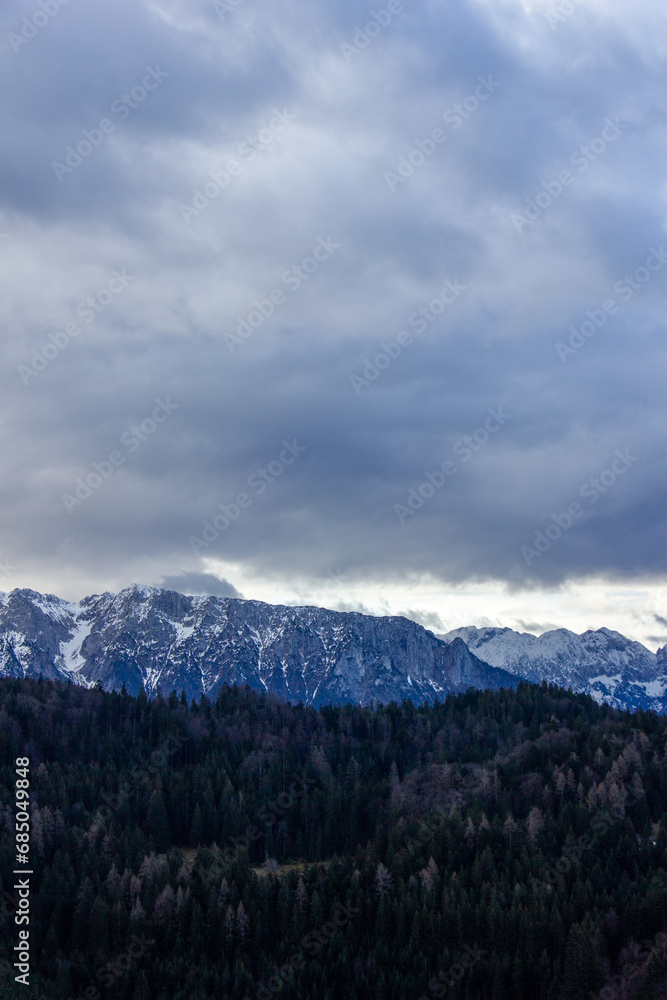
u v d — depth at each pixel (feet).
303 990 654.12
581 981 644.27
